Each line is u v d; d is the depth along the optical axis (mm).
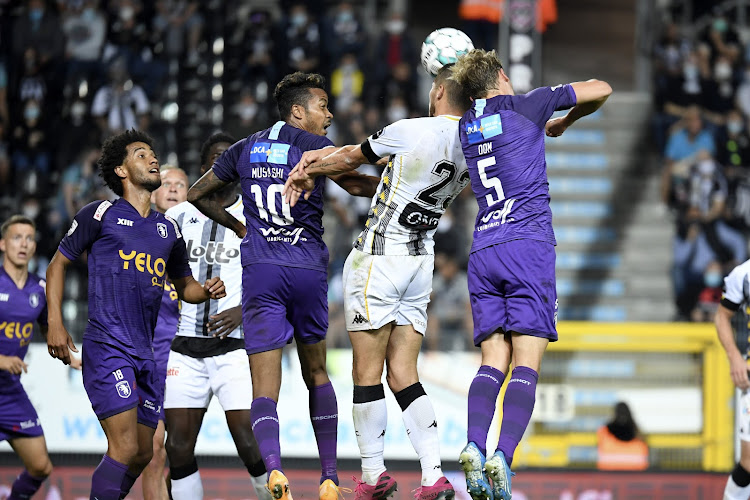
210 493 35156
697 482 35812
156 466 25547
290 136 19969
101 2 54000
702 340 37156
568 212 53938
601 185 54750
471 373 36406
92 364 20797
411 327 20000
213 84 53000
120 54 52750
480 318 18750
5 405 27875
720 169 49281
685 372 37250
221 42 53875
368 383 19734
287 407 35844
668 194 50969
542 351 18453
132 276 21062
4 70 52938
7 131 51750
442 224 43469
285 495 18391
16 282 28922
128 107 50906
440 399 36281
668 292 50219
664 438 36969
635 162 55625
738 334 36594
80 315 36938
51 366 36281
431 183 19047
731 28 54156
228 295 24750
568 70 69000
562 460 37000
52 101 52406
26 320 29000
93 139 50562
